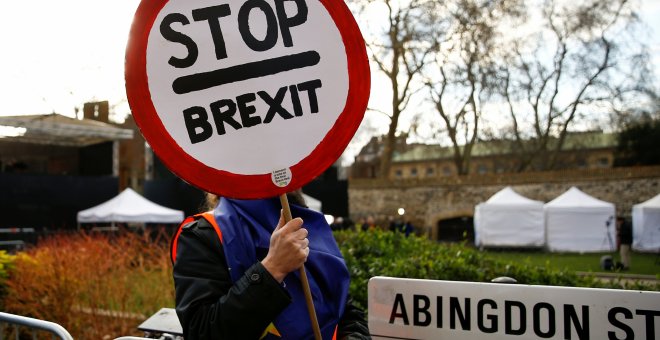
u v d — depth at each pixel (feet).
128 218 50.78
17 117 32.30
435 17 92.68
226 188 4.83
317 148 4.89
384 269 14.32
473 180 96.84
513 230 73.36
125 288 19.63
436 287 5.94
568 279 14.58
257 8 4.95
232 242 5.07
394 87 101.04
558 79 107.86
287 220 4.85
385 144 110.32
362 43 4.95
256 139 4.88
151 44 4.81
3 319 8.25
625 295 5.28
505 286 5.70
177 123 4.81
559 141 113.19
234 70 4.91
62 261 19.24
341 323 6.14
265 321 4.57
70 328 18.65
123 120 70.03
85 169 72.43
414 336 5.99
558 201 74.13
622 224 51.75
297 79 4.94
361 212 106.32
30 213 58.75
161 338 8.84
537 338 5.56
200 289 4.87
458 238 98.94
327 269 5.55
